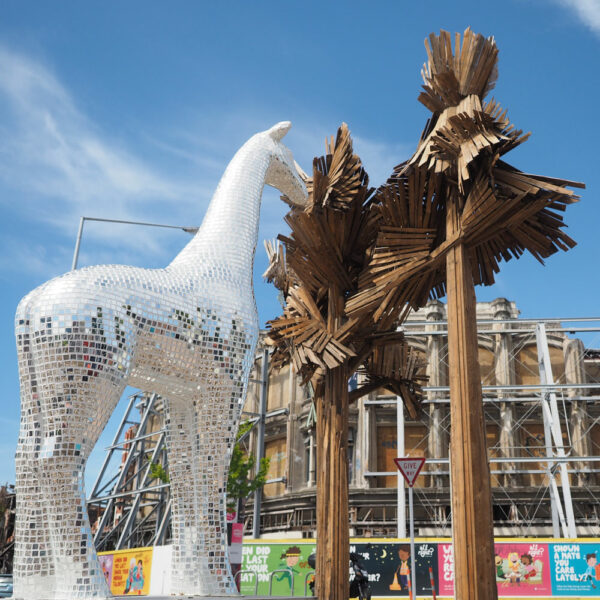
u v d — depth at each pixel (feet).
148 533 112.57
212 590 20.30
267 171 26.61
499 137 17.84
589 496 87.10
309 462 98.12
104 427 18.65
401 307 22.49
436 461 76.89
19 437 17.99
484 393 96.07
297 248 25.23
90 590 17.19
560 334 98.68
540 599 43.45
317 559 23.26
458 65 19.57
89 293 18.66
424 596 44.24
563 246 19.88
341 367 24.79
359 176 24.61
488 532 16.60
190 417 21.65
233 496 76.74
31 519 17.56
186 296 21.13
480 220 18.72
